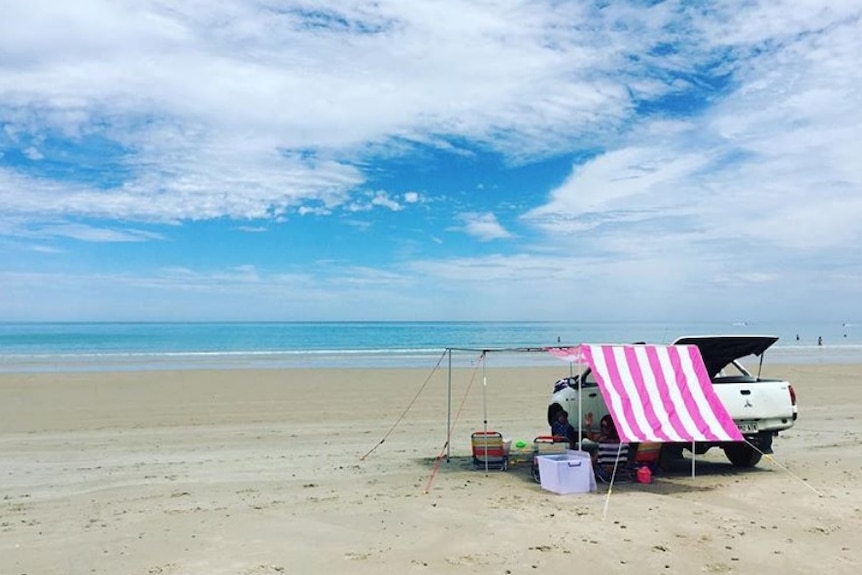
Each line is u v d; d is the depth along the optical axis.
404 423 15.31
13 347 48.03
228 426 14.74
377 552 6.27
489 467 10.37
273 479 9.61
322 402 18.62
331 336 74.06
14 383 22.14
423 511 7.73
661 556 6.25
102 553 6.23
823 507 7.99
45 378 23.72
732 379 11.12
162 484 9.27
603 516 7.52
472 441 10.52
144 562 5.98
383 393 20.67
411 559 6.09
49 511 7.80
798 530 7.07
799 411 17.47
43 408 17.08
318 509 7.82
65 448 12.13
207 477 9.74
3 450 11.91
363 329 106.69
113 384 22.22
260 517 7.45
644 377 9.64
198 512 7.70
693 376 9.84
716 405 9.58
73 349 45.81
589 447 10.77
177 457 11.31
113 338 63.50
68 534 6.83
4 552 6.27
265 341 60.59
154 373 25.97
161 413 16.45
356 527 7.06
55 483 9.34
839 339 76.44
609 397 9.28
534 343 58.59
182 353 42.09
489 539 6.68
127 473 10.02
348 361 35.31
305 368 29.64
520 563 6.03
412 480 9.55
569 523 7.23
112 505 8.08
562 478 8.64
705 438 9.07
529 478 9.66
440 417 16.23
